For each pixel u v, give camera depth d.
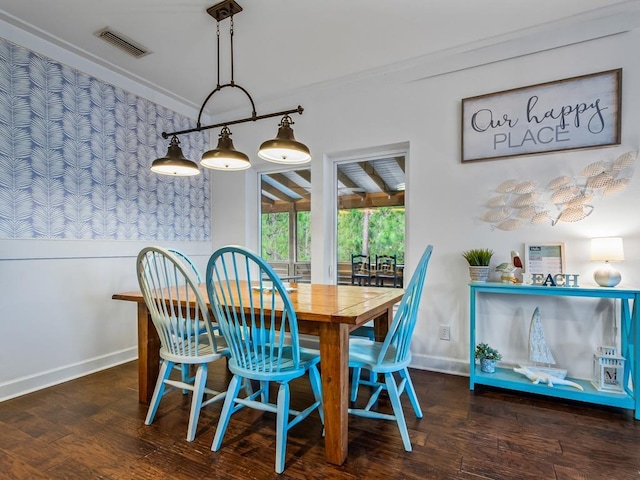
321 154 3.21
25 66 2.33
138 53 2.61
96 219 2.76
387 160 3.13
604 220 2.24
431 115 2.76
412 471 1.50
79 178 2.65
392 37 2.44
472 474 1.48
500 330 2.55
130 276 3.00
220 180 3.84
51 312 2.46
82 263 2.66
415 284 1.65
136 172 3.08
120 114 2.95
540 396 2.25
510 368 2.47
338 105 3.13
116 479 1.46
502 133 2.51
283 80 3.06
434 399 2.21
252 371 1.60
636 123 2.18
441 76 2.72
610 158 2.23
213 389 2.37
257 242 3.79
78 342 2.62
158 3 2.05
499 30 2.37
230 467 1.54
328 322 1.52
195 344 1.86
